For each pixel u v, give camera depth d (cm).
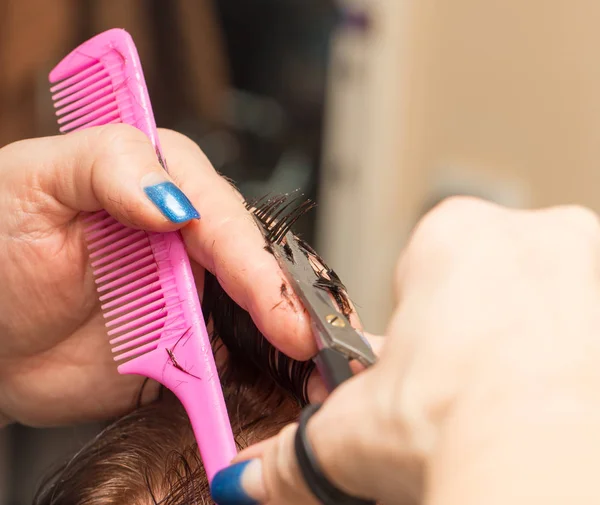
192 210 55
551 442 27
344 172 162
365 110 156
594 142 126
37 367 71
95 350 69
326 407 35
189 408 52
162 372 54
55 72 64
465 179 148
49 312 67
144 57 135
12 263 64
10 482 124
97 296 67
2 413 77
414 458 31
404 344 33
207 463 51
